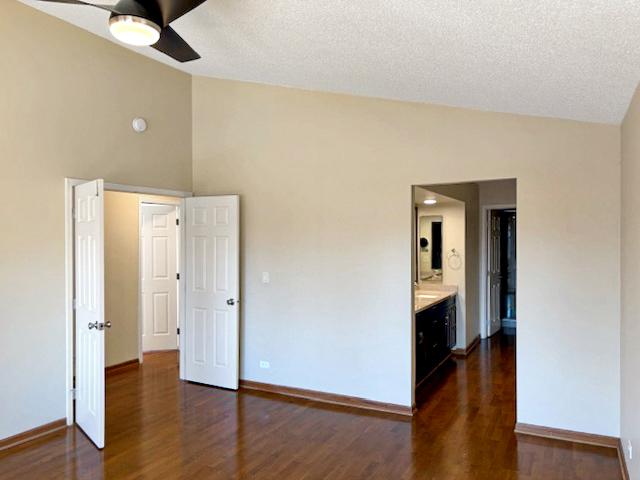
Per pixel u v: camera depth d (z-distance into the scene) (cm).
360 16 218
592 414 346
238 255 484
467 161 387
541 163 359
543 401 361
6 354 353
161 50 260
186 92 518
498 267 789
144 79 469
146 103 470
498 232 789
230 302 484
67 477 304
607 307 339
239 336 497
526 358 365
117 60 441
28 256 367
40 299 374
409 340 412
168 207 650
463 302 629
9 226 355
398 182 416
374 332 427
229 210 485
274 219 478
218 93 509
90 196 362
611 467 312
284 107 471
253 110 489
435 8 189
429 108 402
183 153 513
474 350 652
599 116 318
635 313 262
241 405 439
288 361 471
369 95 410
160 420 401
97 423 348
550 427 359
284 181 472
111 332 550
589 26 176
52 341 383
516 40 204
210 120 514
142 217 638
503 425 385
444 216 647
